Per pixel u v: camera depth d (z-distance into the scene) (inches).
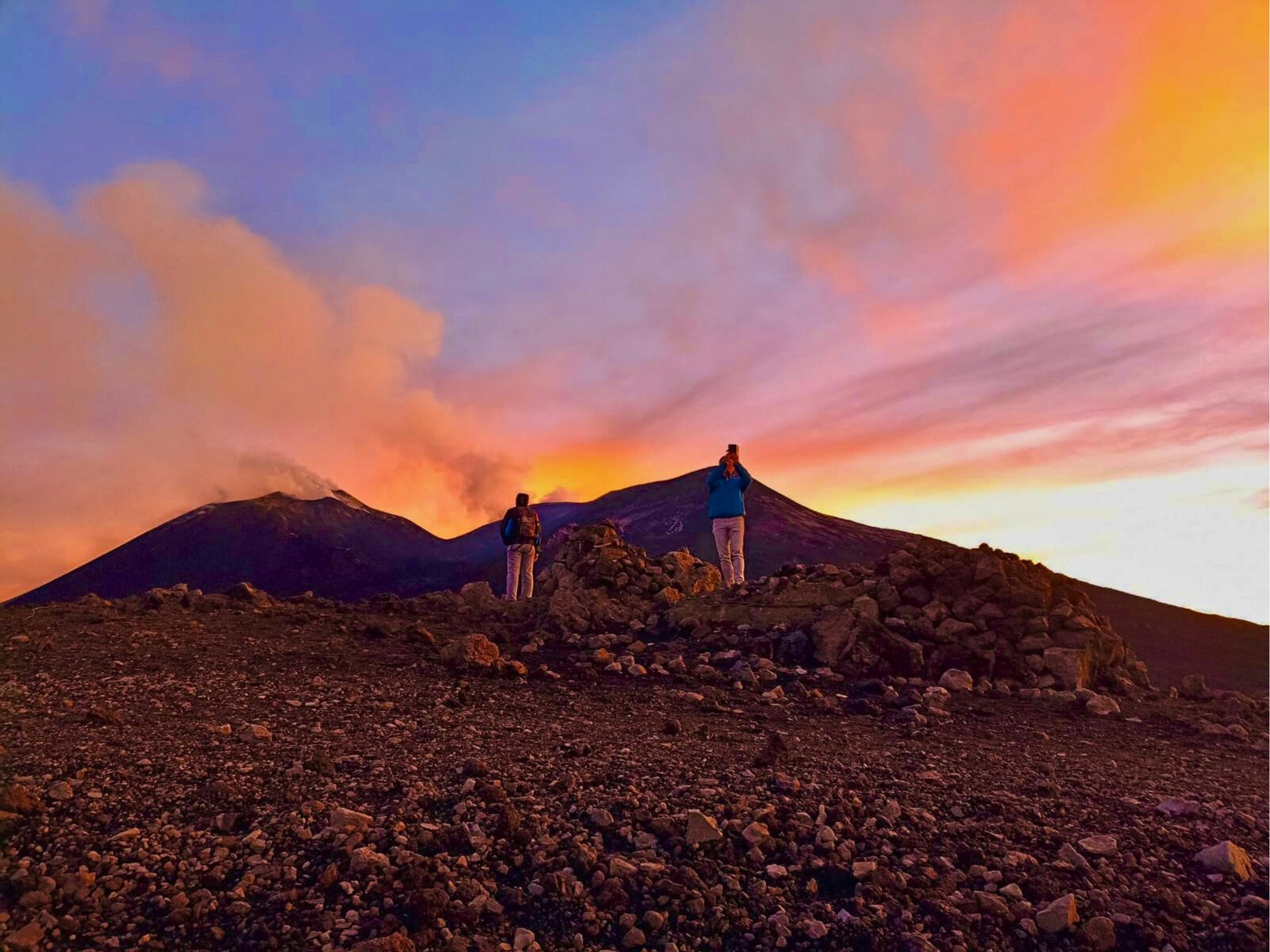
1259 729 341.4
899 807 197.2
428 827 178.9
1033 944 148.9
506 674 362.9
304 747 233.5
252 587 504.1
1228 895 166.1
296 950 136.9
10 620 398.9
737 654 412.5
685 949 144.7
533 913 152.1
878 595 451.2
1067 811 205.9
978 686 386.3
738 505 564.7
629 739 259.9
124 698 281.7
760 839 177.5
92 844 165.5
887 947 145.3
